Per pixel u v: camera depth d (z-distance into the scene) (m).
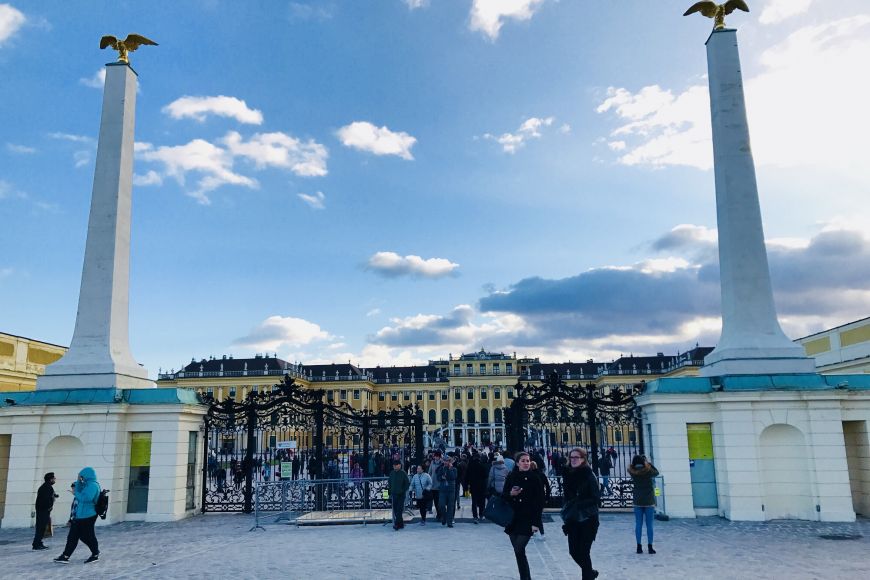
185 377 101.56
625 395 22.02
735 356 20.12
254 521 20.31
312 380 117.75
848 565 12.36
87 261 22.50
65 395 20.86
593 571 9.59
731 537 15.71
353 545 15.62
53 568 13.27
